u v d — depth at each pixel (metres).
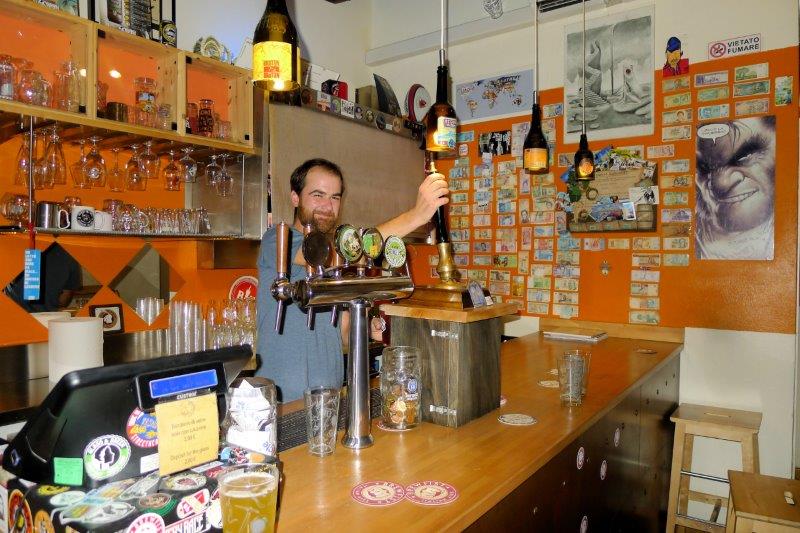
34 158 2.17
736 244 2.94
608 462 1.80
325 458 1.18
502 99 3.74
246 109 2.68
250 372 2.49
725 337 2.98
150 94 2.34
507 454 1.22
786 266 2.82
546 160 2.65
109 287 2.61
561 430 1.40
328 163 2.09
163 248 2.82
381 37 4.28
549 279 3.55
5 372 2.25
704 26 3.02
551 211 3.54
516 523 1.21
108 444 0.80
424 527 0.88
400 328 1.50
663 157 3.14
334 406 1.21
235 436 0.98
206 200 2.94
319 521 0.89
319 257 1.23
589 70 3.39
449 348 1.41
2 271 2.27
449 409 1.42
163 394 0.84
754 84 2.88
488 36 3.78
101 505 0.74
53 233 2.15
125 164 2.62
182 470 0.85
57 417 0.75
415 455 1.21
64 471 0.78
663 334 3.13
